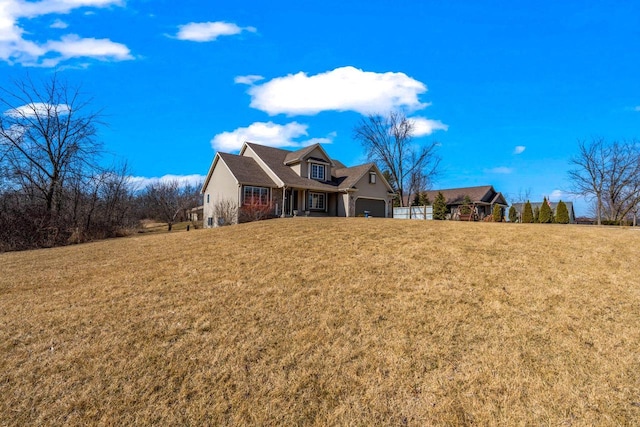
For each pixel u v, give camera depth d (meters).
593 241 7.91
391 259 6.86
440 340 3.98
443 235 8.77
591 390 3.13
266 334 4.24
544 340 3.91
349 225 10.94
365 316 4.59
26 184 18.95
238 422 2.94
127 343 4.13
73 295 5.91
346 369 3.55
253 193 23.17
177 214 47.84
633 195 29.88
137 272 7.12
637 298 4.87
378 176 29.06
